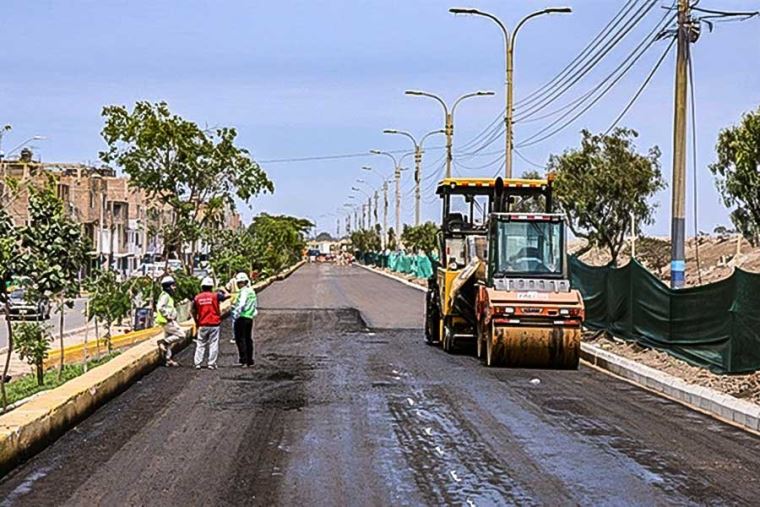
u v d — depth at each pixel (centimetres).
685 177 2180
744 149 3341
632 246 4862
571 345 2106
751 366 1736
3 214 1609
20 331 2023
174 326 2194
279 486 1053
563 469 1145
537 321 2108
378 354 2434
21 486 1055
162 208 6347
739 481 1093
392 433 1358
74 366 2355
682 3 2153
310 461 1177
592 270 2739
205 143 3922
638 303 2320
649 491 1045
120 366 1783
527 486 1060
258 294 5578
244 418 1478
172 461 1176
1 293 1645
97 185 7981
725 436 1359
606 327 2588
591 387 1852
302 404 1614
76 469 1133
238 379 1941
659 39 2294
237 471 1123
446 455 1215
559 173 4906
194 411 1541
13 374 2375
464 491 1036
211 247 5119
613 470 1141
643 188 4841
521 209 2788
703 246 7169
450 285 2473
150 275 3988
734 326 1772
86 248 1812
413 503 987
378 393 1745
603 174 4819
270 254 7556
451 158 4934
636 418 1502
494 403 1638
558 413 1542
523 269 2206
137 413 1521
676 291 2062
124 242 8756
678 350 2058
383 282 7475
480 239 2492
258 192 4141
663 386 1786
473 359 2330
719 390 1675
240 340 2177
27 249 1712
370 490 1038
